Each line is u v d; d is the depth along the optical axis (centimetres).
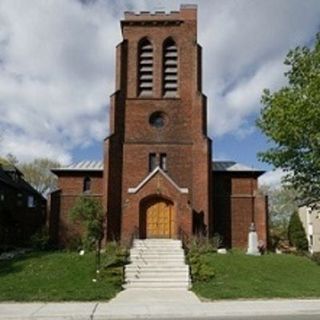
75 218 3006
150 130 3703
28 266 2545
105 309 1617
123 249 2928
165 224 3450
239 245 3703
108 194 3525
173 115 3725
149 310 1595
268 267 2600
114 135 3653
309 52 2291
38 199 5631
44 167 7031
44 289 2036
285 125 2186
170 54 3884
